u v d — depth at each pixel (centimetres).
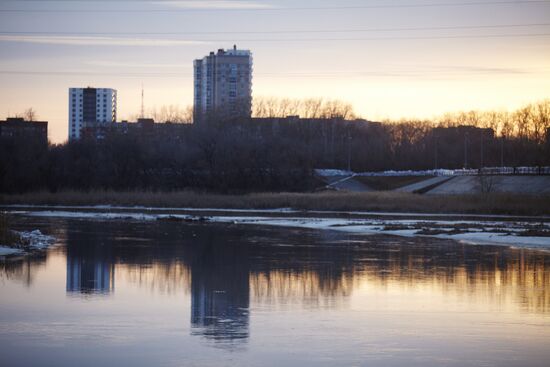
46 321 2511
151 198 10850
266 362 2000
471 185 12056
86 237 5762
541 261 4288
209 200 10625
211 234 6144
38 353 2084
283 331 2373
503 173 12888
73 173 12625
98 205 10800
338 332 2362
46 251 4700
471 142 18725
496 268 3975
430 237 5844
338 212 9425
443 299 2991
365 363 1995
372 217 8519
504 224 7256
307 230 6612
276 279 3544
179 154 13100
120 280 3475
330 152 17075
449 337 2294
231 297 3027
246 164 12694
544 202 9456
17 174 12406
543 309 2773
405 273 3766
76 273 3688
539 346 2186
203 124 16025
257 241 5534
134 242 5381
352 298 3014
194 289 3228
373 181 14062
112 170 12794
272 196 10575
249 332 2358
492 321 2544
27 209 9975
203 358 2038
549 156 15475
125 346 2167
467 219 8156
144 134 15750
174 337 2284
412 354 2088
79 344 2189
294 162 12975
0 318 2558
